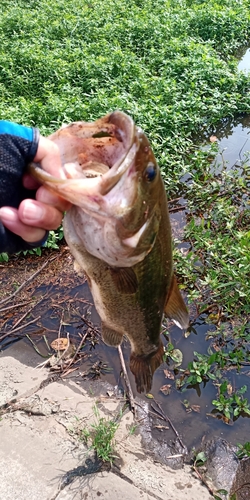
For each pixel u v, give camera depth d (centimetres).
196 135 140
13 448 58
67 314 82
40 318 81
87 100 136
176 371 72
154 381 70
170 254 41
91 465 56
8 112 120
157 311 43
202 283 80
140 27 192
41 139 31
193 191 108
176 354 74
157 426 63
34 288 87
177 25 201
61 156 32
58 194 31
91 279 38
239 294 78
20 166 31
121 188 31
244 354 73
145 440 61
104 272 37
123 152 31
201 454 59
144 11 214
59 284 88
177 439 62
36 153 31
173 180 110
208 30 205
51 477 54
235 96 148
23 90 149
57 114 124
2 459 56
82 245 35
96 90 140
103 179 30
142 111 127
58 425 61
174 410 66
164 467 58
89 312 82
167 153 115
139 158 32
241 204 105
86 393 67
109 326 44
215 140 135
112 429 58
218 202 100
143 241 34
